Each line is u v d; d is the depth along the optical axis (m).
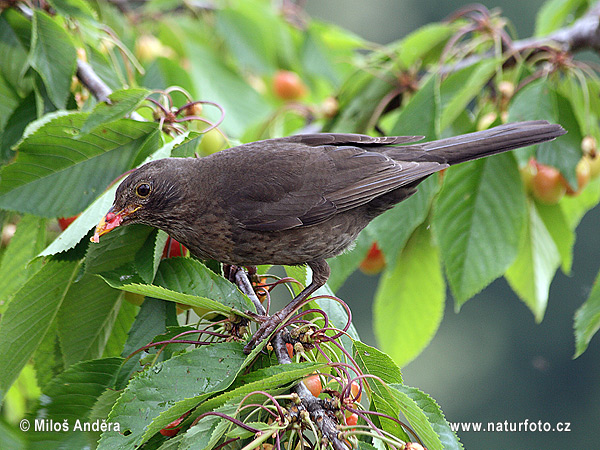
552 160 8.20
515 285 9.33
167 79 9.03
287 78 12.11
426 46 9.71
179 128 6.96
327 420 4.99
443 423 5.56
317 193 6.90
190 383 5.32
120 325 6.54
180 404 4.86
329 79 11.23
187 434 5.02
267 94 12.28
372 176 7.07
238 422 4.77
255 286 6.78
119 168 6.80
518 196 7.93
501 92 8.95
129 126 6.71
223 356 5.47
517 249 7.86
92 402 5.75
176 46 11.18
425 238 8.96
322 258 7.18
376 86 9.75
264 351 5.61
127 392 5.21
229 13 11.14
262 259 6.91
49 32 7.38
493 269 7.79
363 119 9.65
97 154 6.77
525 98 8.28
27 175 6.64
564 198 10.21
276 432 4.81
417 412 5.14
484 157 7.81
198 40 11.50
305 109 10.23
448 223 7.88
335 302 6.59
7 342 6.09
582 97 9.70
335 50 11.85
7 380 6.17
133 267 6.28
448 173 7.93
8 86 7.81
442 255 7.83
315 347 5.68
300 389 5.21
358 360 5.70
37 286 6.04
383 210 7.47
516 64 9.46
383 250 7.82
